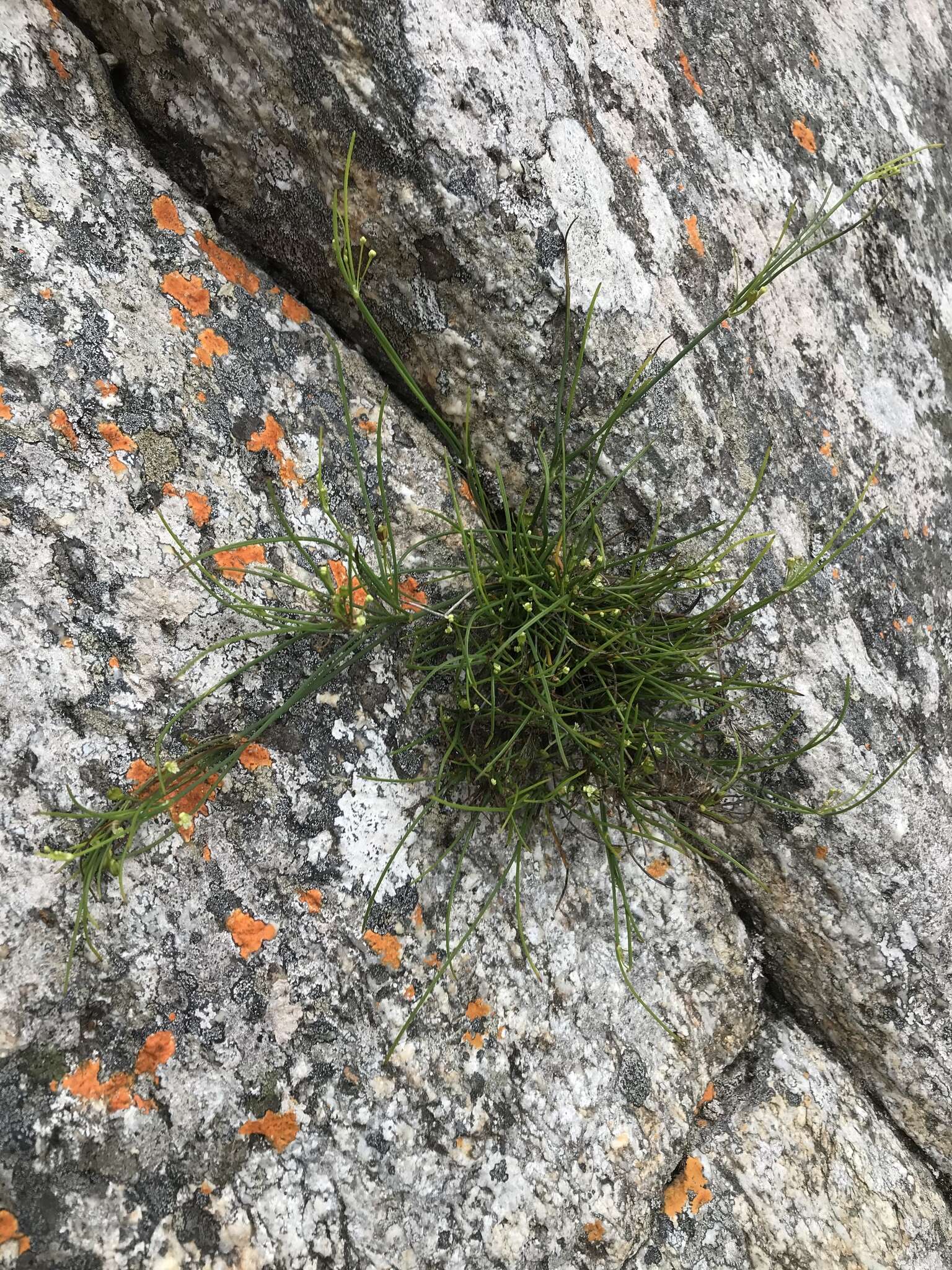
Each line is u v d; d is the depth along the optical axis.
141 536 0.33
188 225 0.36
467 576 0.39
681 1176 0.41
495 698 0.37
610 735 0.38
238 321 0.36
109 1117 0.30
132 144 0.35
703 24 0.45
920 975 0.44
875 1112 0.46
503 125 0.35
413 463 0.39
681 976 0.42
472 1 0.34
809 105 0.48
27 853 0.30
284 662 0.35
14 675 0.30
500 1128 0.36
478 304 0.36
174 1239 0.30
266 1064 0.32
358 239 0.36
